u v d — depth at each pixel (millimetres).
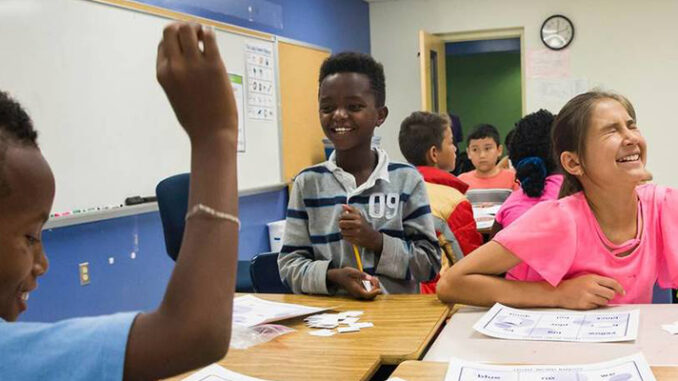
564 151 1481
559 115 1494
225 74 553
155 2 3811
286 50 5348
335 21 6293
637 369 973
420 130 3133
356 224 1604
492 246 1463
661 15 6055
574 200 1483
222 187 551
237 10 4684
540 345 1157
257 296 1715
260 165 4969
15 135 574
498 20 6590
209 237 538
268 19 5086
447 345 1192
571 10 6316
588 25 6277
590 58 6297
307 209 1800
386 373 1290
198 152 558
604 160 1379
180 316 517
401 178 1790
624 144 1372
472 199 4426
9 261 566
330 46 6188
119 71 3498
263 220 5051
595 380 956
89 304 3303
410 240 1767
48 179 591
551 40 6379
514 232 1448
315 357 1183
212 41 541
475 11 6664
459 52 7328
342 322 1411
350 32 6629
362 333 1321
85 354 521
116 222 3484
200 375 1090
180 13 4012
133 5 3594
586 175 1437
